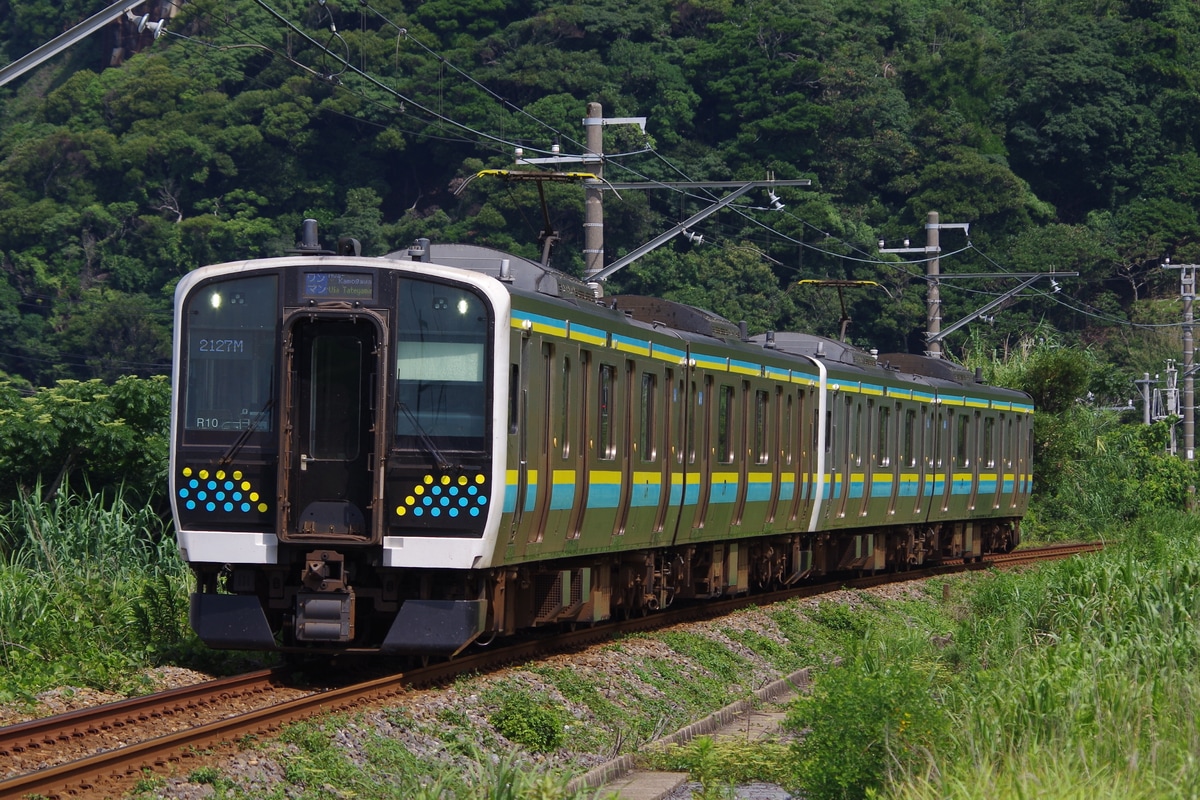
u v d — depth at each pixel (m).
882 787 23.39
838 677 27.55
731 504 48.62
